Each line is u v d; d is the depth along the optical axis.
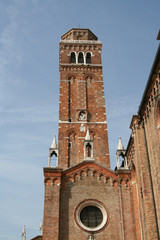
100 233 41.12
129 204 42.84
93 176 45.31
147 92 36.12
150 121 36.31
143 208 36.16
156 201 33.50
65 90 64.81
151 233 33.53
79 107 62.50
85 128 59.94
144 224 35.31
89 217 42.59
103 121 61.25
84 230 41.09
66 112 61.81
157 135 33.59
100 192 44.12
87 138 48.72
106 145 58.50
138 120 40.16
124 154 47.84
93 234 40.94
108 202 43.44
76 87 65.50
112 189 44.56
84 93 64.50
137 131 39.78
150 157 36.22
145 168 37.09
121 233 41.22
